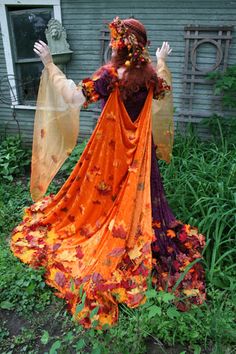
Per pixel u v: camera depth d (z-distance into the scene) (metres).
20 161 4.59
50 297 2.65
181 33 4.12
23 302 2.60
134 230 2.58
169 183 3.37
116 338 2.23
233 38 4.00
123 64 2.37
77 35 4.44
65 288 2.58
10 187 4.14
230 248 2.83
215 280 2.64
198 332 2.29
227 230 2.93
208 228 2.84
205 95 4.30
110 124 2.48
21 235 3.07
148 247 2.53
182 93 4.37
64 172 4.38
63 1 4.32
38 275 2.75
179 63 4.25
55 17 4.41
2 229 3.42
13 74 4.79
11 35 4.64
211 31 4.00
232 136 4.08
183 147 4.07
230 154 3.70
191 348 2.25
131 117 2.55
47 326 2.44
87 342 2.27
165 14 4.09
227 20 3.95
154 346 2.28
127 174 2.61
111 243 2.58
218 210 2.86
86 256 2.68
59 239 2.93
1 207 3.66
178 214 3.12
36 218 3.16
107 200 2.72
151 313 1.96
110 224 2.63
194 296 2.50
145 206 2.57
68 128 2.70
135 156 2.57
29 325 2.45
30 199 3.87
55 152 2.82
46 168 2.88
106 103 2.44
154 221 2.69
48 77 2.56
